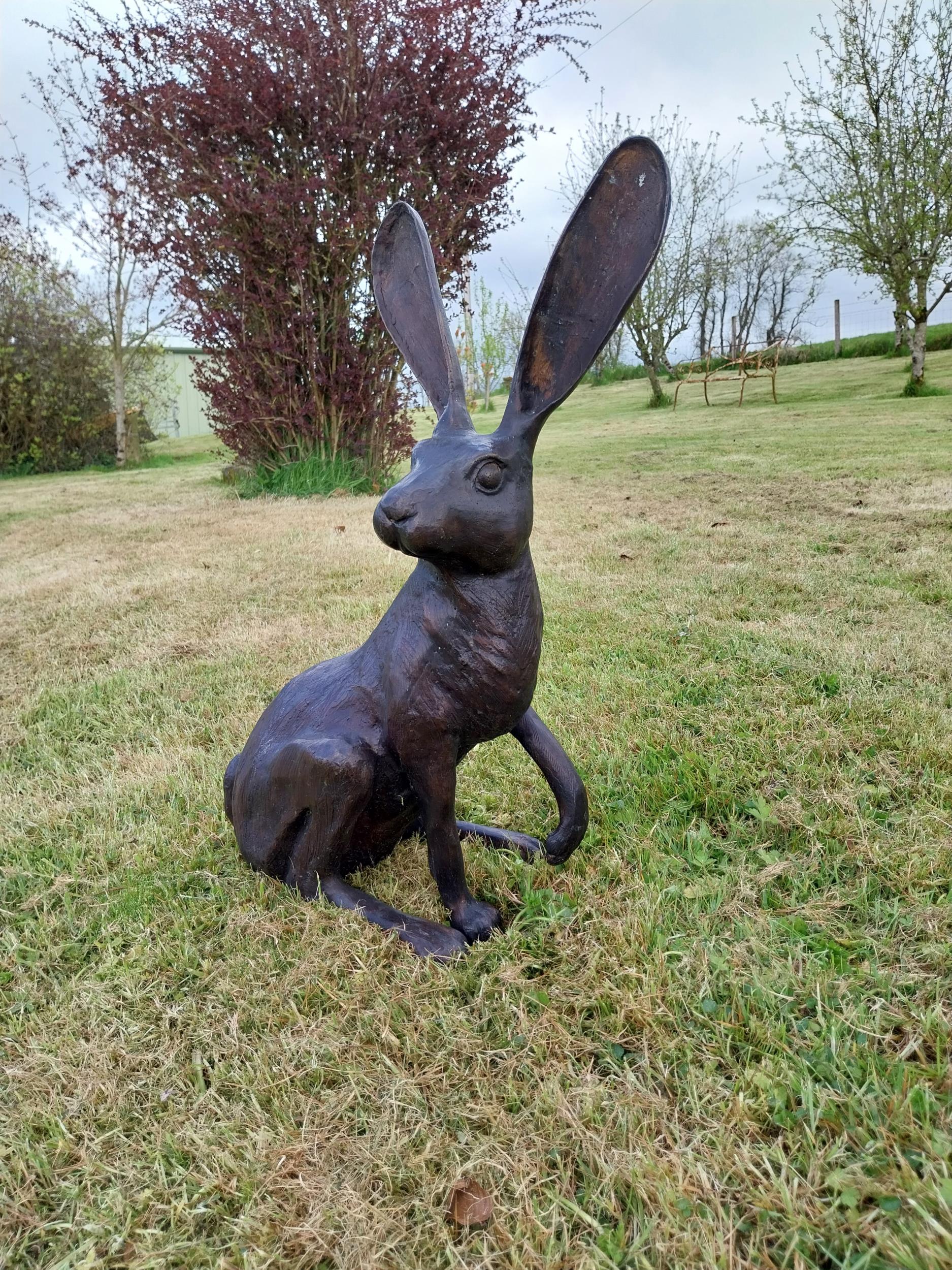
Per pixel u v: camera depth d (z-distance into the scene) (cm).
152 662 421
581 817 209
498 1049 169
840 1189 134
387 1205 139
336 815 199
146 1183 146
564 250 161
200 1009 185
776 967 184
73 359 1803
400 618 190
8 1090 167
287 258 840
